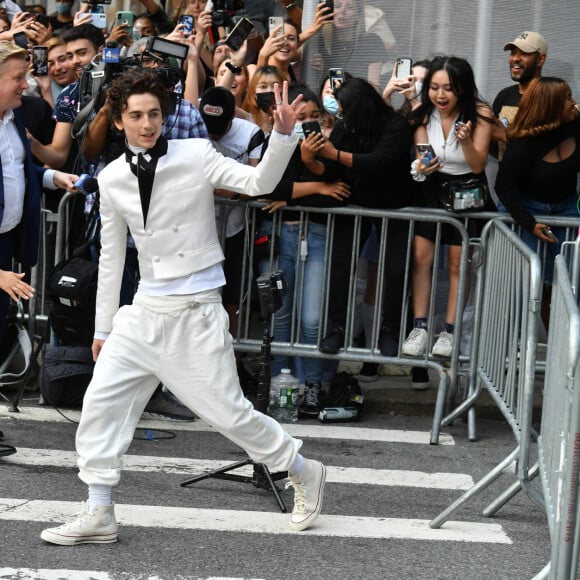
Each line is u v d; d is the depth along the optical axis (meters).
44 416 7.63
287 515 5.71
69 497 5.86
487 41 9.01
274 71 8.24
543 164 7.83
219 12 9.41
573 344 3.79
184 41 8.41
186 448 7.02
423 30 9.09
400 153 7.70
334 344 7.89
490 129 7.94
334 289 7.93
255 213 7.91
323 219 7.88
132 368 5.06
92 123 7.18
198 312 5.01
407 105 8.30
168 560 4.96
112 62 7.14
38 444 6.91
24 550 5.01
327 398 8.09
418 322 7.94
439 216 7.74
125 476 6.31
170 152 4.99
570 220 7.74
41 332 8.38
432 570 4.98
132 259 7.44
